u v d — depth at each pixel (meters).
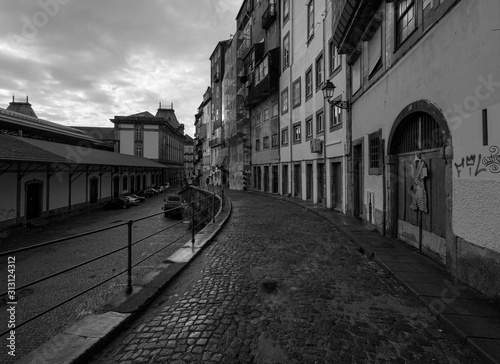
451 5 4.57
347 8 8.66
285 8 22.22
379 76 8.03
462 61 4.34
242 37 32.00
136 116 61.12
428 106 5.32
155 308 4.00
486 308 3.64
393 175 7.35
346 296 4.30
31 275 9.45
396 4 6.97
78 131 43.00
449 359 2.82
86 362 2.79
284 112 22.58
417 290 4.25
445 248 5.27
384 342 3.10
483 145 3.92
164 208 24.05
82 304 6.59
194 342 3.12
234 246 7.42
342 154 12.72
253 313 3.78
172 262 5.88
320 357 2.84
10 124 26.58
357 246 7.17
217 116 46.00
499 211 3.67
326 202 14.95
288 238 8.23
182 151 91.94
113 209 30.50
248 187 31.44
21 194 18.72
